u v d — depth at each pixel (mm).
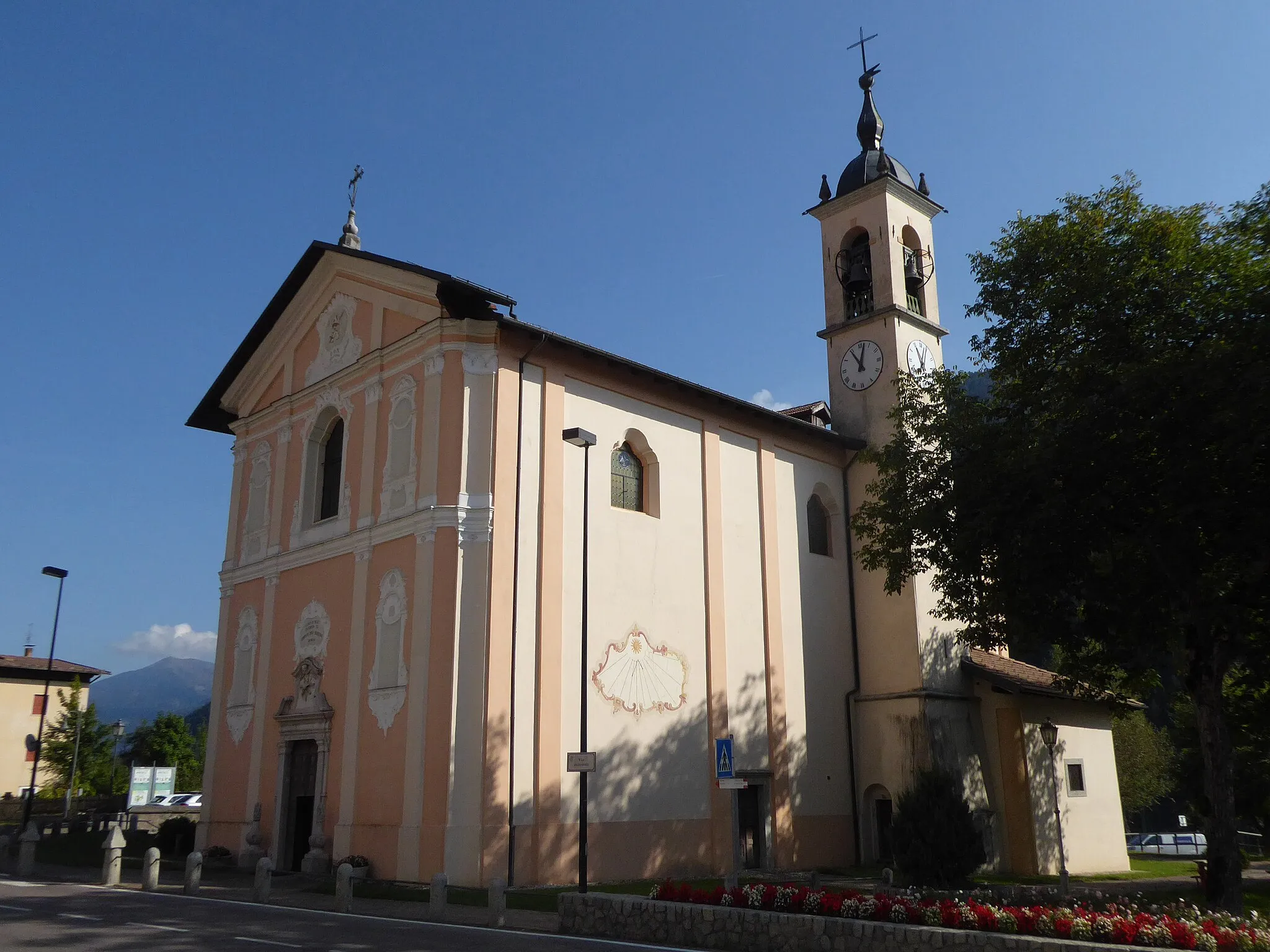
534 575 21156
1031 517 17297
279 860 22906
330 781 21938
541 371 22422
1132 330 17422
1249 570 16453
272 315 27922
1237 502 16109
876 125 33625
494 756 19469
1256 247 16906
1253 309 15367
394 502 22234
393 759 20406
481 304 21641
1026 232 19609
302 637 24062
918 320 31234
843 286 32188
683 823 22781
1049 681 29859
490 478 20953
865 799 27438
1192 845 44375
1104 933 10109
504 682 20000
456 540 20516
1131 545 17016
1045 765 28344
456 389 21469
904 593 27969
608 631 22234
